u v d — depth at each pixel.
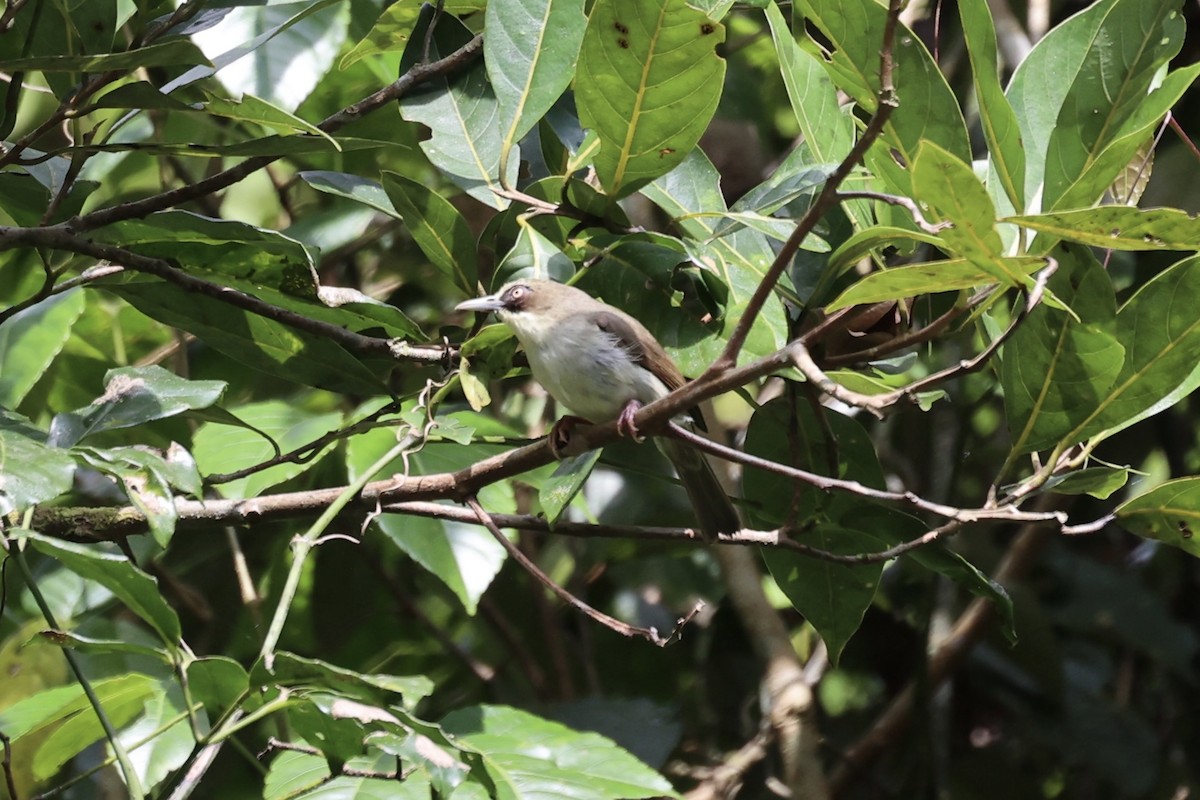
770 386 10.41
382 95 8.02
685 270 7.64
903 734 12.07
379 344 7.64
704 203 7.94
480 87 8.11
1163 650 12.67
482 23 9.86
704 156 8.05
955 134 6.88
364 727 5.20
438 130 7.99
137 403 6.52
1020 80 7.66
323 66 9.67
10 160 6.70
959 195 5.12
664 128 6.96
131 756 7.41
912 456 12.99
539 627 12.89
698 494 8.35
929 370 10.90
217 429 9.33
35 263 9.82
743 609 11.01
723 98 12.95
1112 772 12.32
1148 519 6.76
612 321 8.62
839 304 5.64
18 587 9.67
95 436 6.80
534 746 6.32
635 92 6.78
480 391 7.07
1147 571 14.03
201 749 5.19
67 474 5.52
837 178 5.23
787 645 10.85
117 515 7.11
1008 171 6.55
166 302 7.73
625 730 10.73
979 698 13.57
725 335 7.40
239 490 9.11
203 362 12.12
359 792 6.11
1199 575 13.85
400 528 9.10
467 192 7.82
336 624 12.41
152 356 11.57
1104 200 7.64
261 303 7.52
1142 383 6.58
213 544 12.22
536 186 7.57
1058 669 11.94
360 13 10.83
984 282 5.62
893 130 6.93
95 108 6.62
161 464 5.80
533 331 8.36
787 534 7.08
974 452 12.36
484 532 9.27
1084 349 6.50
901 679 13.38
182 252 7.62
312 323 7.56
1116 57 6.63
